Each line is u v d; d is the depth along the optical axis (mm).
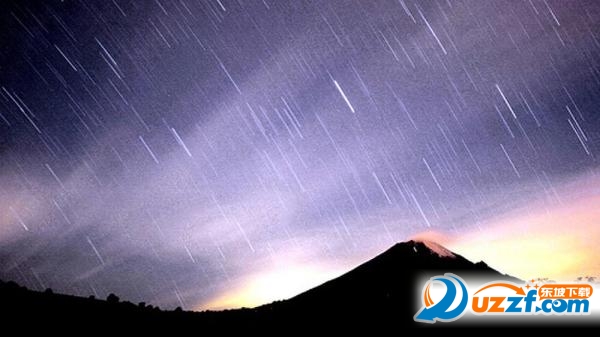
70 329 15469
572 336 20312
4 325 14289
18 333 13898
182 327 19203
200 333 18688
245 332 20328
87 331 15688
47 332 14594
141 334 16812
